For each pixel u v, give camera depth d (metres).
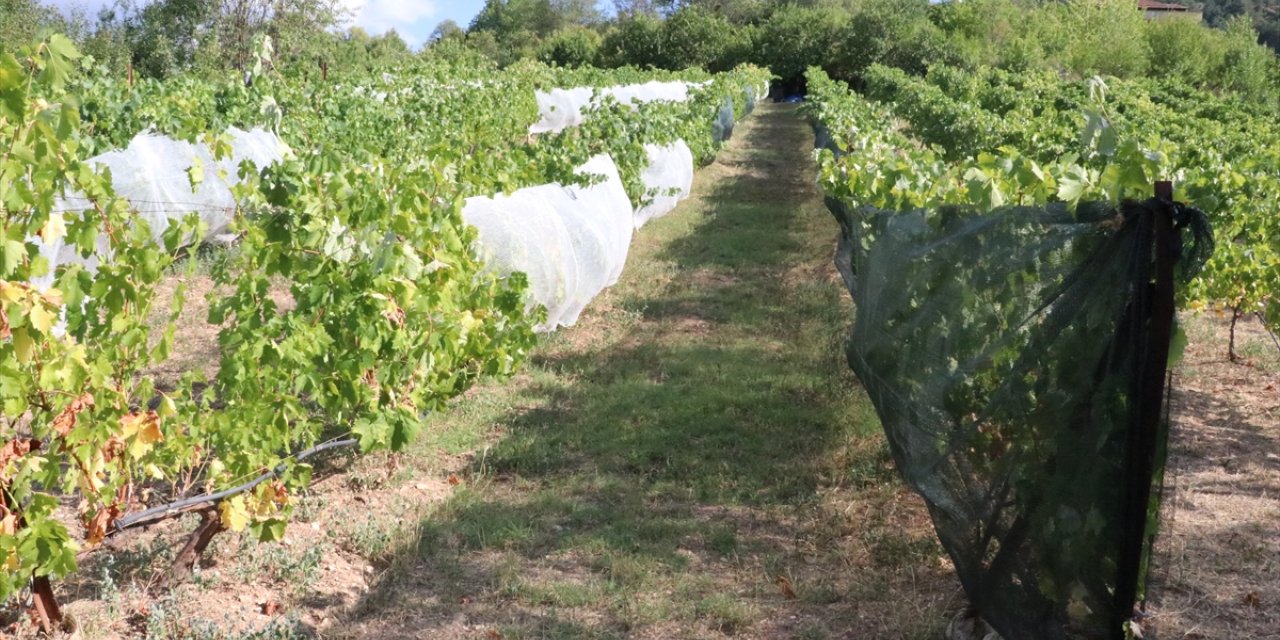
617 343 8.45
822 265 11.75
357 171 5.18
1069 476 3.27
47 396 3.62
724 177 19.86
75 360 3.49
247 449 4.27
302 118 12.65
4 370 3.25
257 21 37.94
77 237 3.73
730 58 60.91
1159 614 4.30
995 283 3.59
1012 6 60.09
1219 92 57.31
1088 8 58.69
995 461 3.61
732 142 28.03
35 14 36.09
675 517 5.23
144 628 4.01
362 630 4.12
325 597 4.37
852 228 6.75
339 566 4.66
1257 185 7.64
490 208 7.59
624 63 63.66
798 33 56.97
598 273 9.05
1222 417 6.86
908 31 54.16
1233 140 14.58
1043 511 3.39
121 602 4.20
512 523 5.09
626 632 4.15
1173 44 58.19
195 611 4.14
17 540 3.39
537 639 4.08
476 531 5.01
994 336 3.61
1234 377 7.73
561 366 7.73
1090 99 4.27
